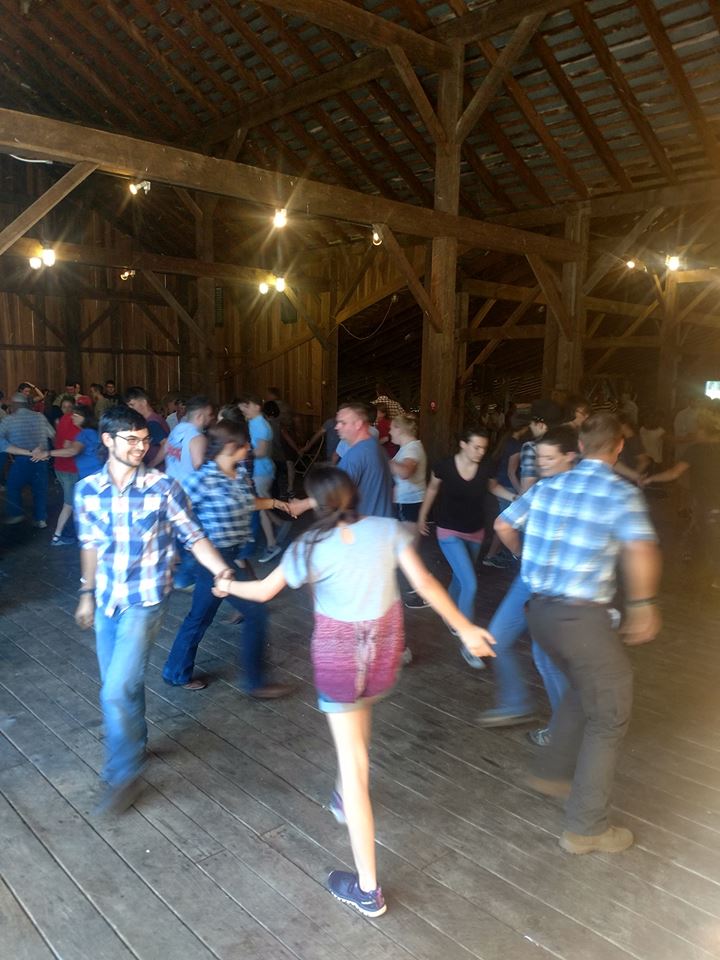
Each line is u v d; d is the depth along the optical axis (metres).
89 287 14.10
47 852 2.46
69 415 6.54
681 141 8.06
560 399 8.98
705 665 4.21
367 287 12.40
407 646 4.40
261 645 3.62
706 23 6.63
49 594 5.19
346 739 2.16
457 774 3.00
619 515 2.34
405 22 7.72
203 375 11.41
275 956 2.05
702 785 2.95
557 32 7.27
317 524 2.14
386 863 2.45
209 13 8.58
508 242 8.32
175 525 2.61
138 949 2.07
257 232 13.10
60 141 5.00
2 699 3.58
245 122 9.88
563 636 2.40
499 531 2.71
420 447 4.99
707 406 5.34
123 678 2.61
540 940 2.12
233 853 2.48
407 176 10.02
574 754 2.59
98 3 8.91
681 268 13.35
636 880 2.38
